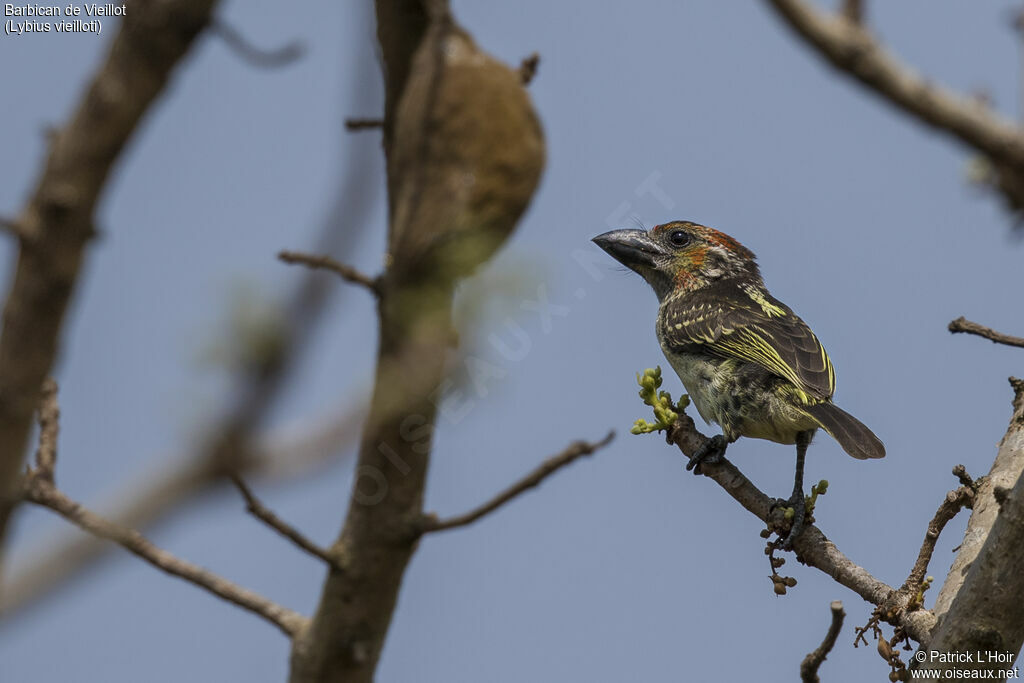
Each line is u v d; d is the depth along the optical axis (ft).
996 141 11.95
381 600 17.78
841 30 11.80
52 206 13.16
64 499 19.86
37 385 13.80
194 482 9.39
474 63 15.25
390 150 16.12
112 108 13.07
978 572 26.07
